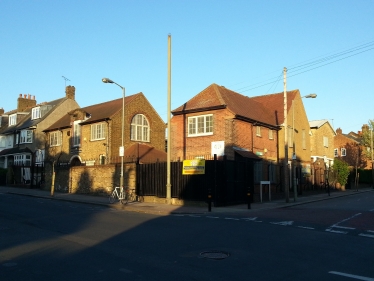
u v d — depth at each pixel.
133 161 28.50
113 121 33.41
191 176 22.28
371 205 23.22
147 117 36.78
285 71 26.47
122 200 23.22
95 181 29.03
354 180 49.34
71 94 49.06
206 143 27.42
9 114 56.78
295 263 8.37
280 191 30.45
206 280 7.02
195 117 28.33
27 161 45.44
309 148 37.94
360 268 7.98
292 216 17.17
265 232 12.55
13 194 30.81
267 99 36.38
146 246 10.22
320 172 38.00
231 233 12.30
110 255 9.14
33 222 14.88
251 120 28.27
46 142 41.88
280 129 32.53
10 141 50.84
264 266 8.09
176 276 7.29
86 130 35.53
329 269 7.88
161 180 23.92
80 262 8.47
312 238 11.51
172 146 29.38
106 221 15.26
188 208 20.66
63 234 12.18
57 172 33.03
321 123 41.97
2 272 7.69
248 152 27.19
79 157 35.75
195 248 9.95
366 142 54.84
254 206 22.11
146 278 7.15
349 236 11.93
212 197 21.44
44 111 47.78
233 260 8.62
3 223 14.61
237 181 23.30
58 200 25.80
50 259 8.78
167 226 13.91
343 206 22.70
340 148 62.19
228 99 28.88
